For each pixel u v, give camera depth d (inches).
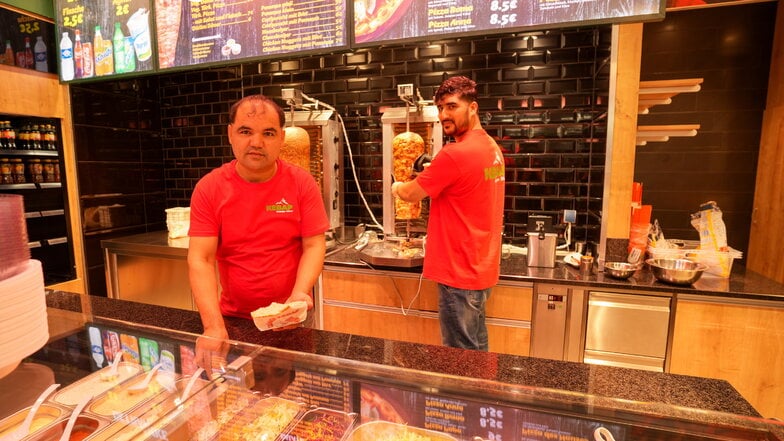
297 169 57.2
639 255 81.8
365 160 113.4
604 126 81.2
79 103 106.4
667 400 32.7
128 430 27.5
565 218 91.7
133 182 123.5
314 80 115.0
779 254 79.0
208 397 30.8
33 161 101.9
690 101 93.5
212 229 54.0
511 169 102.0
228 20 83.7
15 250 29.0
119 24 92.4
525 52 97.8
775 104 84.1
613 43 75.5
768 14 86.7
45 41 98.1
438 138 91.3
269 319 42.9
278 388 32.6
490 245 69.4
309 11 78.5
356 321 91.5
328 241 101.5
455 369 38.0
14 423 28.2
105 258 111.8
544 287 78.1
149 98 128.0
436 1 71.3
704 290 70.9
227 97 124.0
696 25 91.3
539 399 29.6
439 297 71.9
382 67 108.7
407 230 95.3
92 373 33.6
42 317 30.6
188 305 105.0
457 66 102.8
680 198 96.5
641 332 74.8
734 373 71.9
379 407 30.8
